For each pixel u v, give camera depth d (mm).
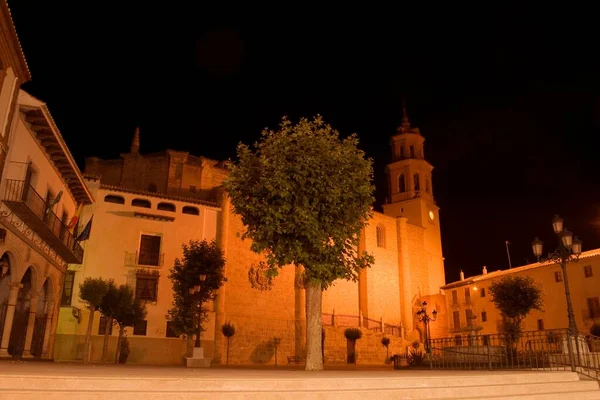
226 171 51094
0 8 17000
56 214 27422
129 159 48812
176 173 47750
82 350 33938
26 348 23969
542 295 46812
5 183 20078
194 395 7957
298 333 45906
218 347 39812
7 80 19234
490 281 55406
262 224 16703
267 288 45094
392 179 69562
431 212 68125
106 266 36531
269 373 12352
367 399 9023
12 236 21031
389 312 57812
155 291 37531
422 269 63688
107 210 37719
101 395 7473
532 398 10430
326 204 16453
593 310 43781
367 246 57219
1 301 24984
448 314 60625
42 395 7176
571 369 13547
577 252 17891
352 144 18000
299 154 16688
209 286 33062
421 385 10086
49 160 25266
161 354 36281
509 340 18062
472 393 10242
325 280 16344
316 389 9023
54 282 27922
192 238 40156
